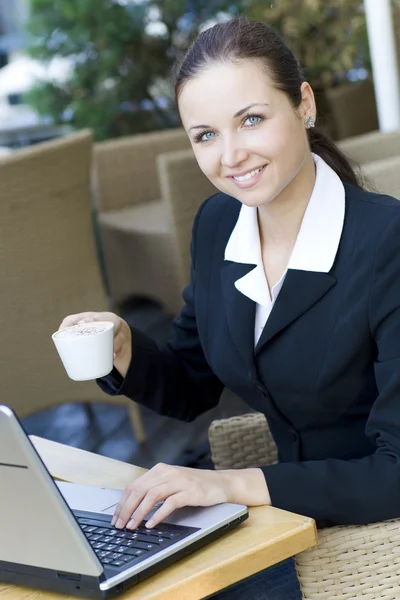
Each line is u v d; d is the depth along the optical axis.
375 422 1.65
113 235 4.48
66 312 3.45
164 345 2.12
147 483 1.52
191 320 2.09
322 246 1.72
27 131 6.79
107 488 1.67
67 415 4.34
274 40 1.70
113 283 4.57
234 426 2.08
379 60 4.29
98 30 6.51
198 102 1.67
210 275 1.93
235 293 1.83
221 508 1.49
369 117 5.65
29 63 6.77
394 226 1.67
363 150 3.07
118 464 1.85
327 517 1.57
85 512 1.57
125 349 1.96
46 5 6.51
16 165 3.22
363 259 1.68
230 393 4.23
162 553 1.36
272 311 1.74
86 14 6.47
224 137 1.67
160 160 3.82
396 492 1.58
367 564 1.56
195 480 1.52
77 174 3.38
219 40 1.67
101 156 4.90
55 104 6.69
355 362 1.70
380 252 1.66
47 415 4.38
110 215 4.76
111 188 4.92
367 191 1.99
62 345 1.61
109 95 6.64
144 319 5.46
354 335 1.67
